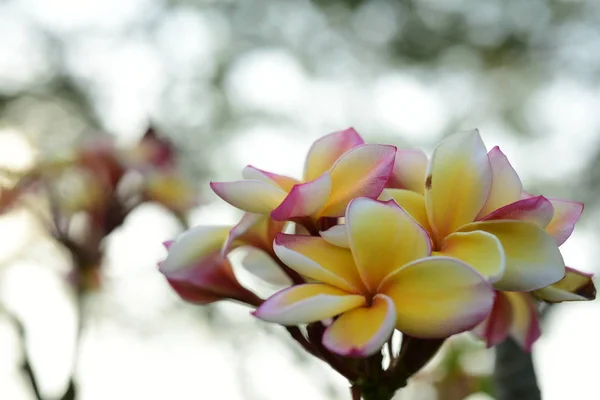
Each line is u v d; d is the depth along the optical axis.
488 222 0.42
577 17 1.82
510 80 1.85
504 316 0.47
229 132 1.74
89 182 0.89
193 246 0.47
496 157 0.44
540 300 0.46
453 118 1.82
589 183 1.62
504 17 1.83
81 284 0.86
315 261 0.41
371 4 1.85
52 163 0.89
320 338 0.44
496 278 0.40
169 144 0.98
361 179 0.43
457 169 0.43
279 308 0.40
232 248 0.47
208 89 1.78
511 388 0.56
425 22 1.85
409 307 0.40
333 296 0.40
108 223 0.88
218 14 1.88
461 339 0.78
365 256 0.41
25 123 1.69
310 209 0.43
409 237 0.41
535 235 0.41
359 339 0.39
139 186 0.92
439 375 0.77
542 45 1.84
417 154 0.45
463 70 1.86
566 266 0.45
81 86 1.79
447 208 0.43
